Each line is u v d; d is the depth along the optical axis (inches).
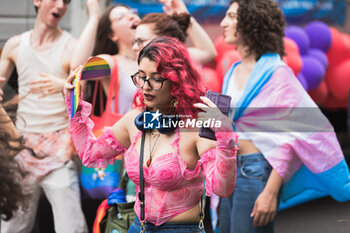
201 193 167.2
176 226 163.0
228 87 258.8
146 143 165.2
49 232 275.7
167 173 157.6
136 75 168.4
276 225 307.7
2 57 276.4
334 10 346.9
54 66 272.5
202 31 275.1
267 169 240.1
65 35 280.4
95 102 260.2
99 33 270.8
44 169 257.6
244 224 240.8
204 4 315.6
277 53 251.4
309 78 332.2
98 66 181.5
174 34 236.8
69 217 268.1
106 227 208.4
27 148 237.8
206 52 274.8
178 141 160.7
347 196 249.3
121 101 257.6
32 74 270.7
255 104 243.1
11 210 161.6
